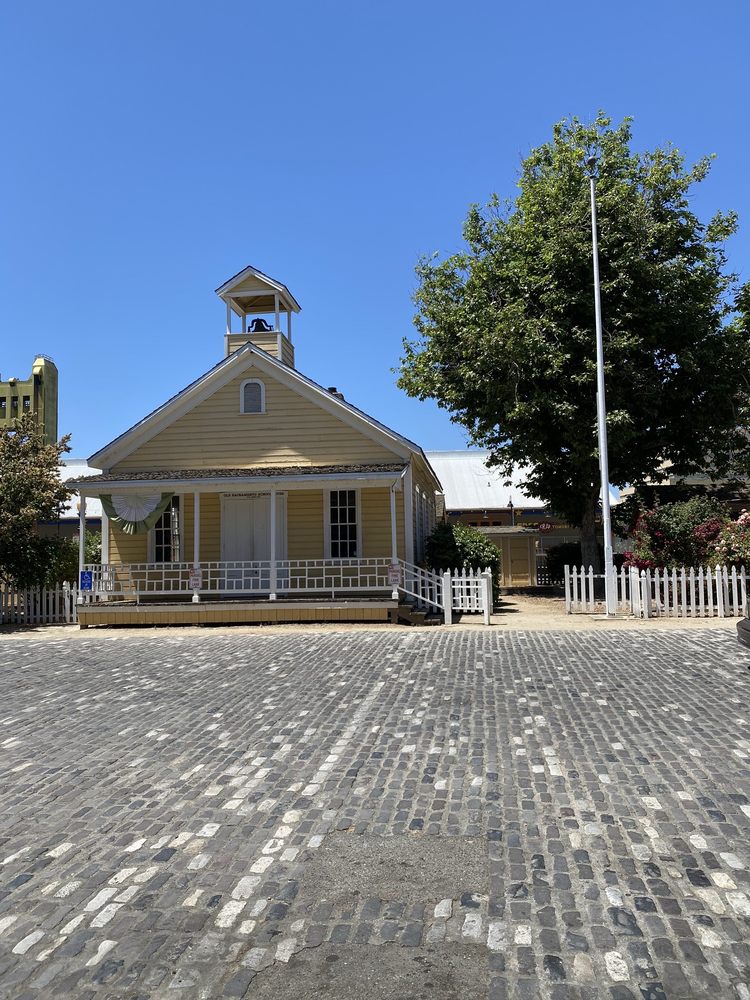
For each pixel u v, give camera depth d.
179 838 5.20
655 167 24.84
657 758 6.59
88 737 7.88
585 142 26.12
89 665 12.61
